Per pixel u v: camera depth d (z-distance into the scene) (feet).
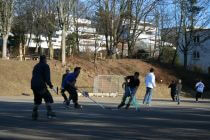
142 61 203.82
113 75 164.66
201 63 311.88
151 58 225.97
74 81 77.56
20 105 87.51
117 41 207.92
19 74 157.48
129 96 80.53
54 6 214.69
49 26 223.10
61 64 174.40
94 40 238.27
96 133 44.75
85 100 118.01
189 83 204.13
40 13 226.79
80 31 234.58
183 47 233.55
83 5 224.33
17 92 147.74
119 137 42.29
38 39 245.65
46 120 56.44
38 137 41.34
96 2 210.79
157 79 195.72
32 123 52.85
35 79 55.21
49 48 216.54
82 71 175.42
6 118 58.54
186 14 231.09
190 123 57.52
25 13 222.48
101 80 156.66
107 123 54.54
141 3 209.26
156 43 239.50
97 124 53.06
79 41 232.94
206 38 251.19
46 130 46.39
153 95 171.94
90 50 219.20
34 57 204.54
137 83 80.43
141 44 270.67
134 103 80.94
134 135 43.98
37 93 55.88
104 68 184.65
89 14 226.99
